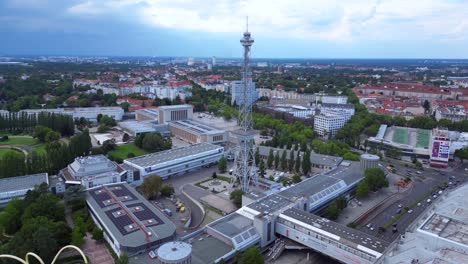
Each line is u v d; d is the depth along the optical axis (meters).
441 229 144.25
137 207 196.38
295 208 190.75
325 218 197.75
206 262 149.88
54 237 163.25
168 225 177.50
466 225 148.12
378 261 130.38
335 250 159.50
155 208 197.62
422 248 133.38
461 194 182.38
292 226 176.25
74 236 167.00
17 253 145.38
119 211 190.38
